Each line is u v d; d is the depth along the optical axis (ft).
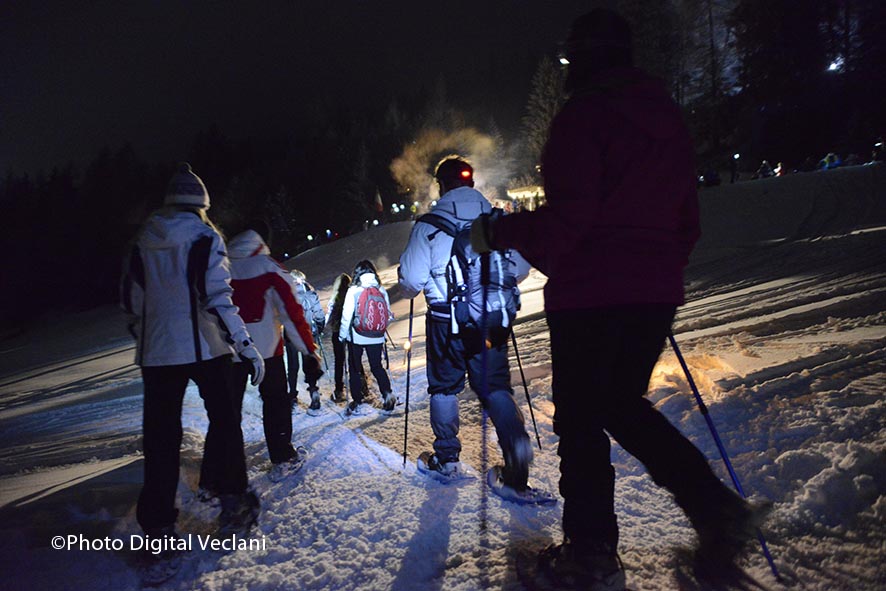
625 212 8.24
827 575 8.48
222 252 11.15
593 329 8.41
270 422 15.11
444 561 10.19
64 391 51.29
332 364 38.75
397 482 13.92
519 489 12.21
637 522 10.80
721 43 238.27
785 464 11.27
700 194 105.19
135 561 10.93
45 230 312.09
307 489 14.10
